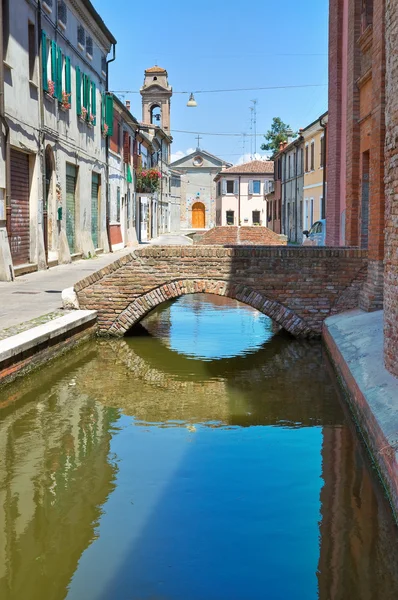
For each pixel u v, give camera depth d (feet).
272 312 46.73
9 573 16.42
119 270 46.65
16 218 66.59
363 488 21.21
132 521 19.19
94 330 46.93
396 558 17.01
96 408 30.71
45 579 16.16
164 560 16.98
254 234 102.47
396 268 26.27
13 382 32.27
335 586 15.69
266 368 38.96
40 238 72.28
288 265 46.39
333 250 46.29
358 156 51.26
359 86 49.96
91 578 16.17
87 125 96.58
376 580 16.02
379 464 21.31
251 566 16.72
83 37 92.73
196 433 26.99
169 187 247.09
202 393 33.32
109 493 21.03
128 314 47.03
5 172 60.70
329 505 19.97
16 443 25.77
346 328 39.65
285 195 176.86
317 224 96.17
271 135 262.26
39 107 71.41
